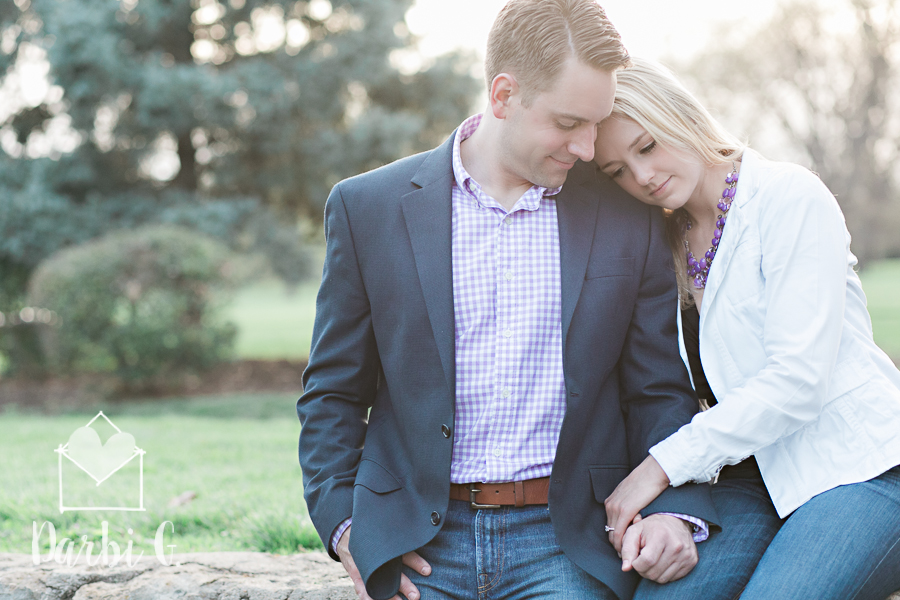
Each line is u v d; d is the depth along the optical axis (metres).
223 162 11.44
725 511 2.02
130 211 10.91
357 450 2.08
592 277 1.99
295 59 11.19
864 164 14.27
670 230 2.24
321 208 12.20
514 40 1.88
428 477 1.95
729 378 2.03
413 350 1.97
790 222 1.92
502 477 1.95
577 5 1.85
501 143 1.98
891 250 19.50
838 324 1.87
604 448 2.02
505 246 1.99
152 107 10.46
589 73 1.82
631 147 2.02
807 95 13.77
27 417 8.66
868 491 1.84
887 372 2.00
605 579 1.87
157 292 9.30
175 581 2.36
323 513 1.98
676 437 1.91
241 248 11.40
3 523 3.41
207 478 4.26
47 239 10.40
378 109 11.27
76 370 9.55
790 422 1.85
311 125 11.76
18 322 11.21
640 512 1.92
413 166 2.10
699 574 1.85
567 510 1.93
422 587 1.93
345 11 11.41
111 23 10.56
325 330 2.09
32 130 11.59
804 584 1.74
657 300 2.08
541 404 1.96
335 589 2.28
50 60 10.09
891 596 1.91
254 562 2.53
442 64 11.80
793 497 1.93
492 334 1.97
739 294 2.00
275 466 4.64
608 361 1.99
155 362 9.34
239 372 11.52
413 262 1.99
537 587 1.90
